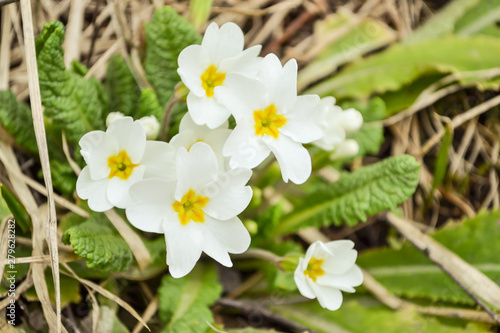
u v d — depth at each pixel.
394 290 0.31
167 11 0.29
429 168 0.36
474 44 0.35
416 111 0.36
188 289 0.29
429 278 0.31
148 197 0.24
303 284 0.26
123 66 0.31
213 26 0.26
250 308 0.30
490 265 0.31
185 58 0.25
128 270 0.28
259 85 0.25
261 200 0.31
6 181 0.29
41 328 0.28
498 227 0.32
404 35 0.38
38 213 0.28
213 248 0.25
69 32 0.33
